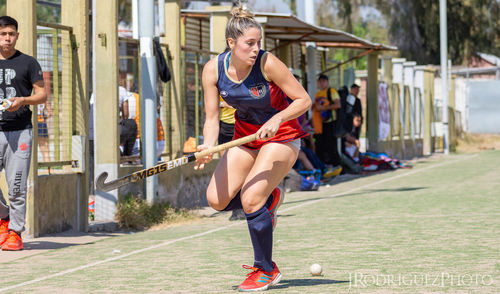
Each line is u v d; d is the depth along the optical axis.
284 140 6.40
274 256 8.34
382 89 28.64
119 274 7.46
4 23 9.18
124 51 15.66
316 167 18.52
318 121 21.77
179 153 15.13
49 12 34.03
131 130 13.44
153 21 13.66
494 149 38.97
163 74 14.03
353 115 22.62
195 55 16.27
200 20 19.75
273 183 6.34
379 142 27.98
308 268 7.45
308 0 25.52
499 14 48.69
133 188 13.12
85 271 7.74
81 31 11.57
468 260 7.62
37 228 10.75
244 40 6.13
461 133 43.69
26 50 10.55
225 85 6.41
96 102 12.31
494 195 14.98
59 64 11.65
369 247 8.78
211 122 6.60
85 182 11.68
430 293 6.00
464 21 48.22
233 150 6.59
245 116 6.58
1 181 10.70
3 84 9.27
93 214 12.66
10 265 8.36
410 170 23.95
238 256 8.48
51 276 7.48
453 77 39.50
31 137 9.45
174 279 7.04
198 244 9.68
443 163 27.25
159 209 13.03
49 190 11.03
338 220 11.82
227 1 17.84
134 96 13.73
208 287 6.56
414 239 9.34
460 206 13.16
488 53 49.31
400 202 14.29
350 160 23.72
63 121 11.48
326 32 21.48
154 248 9.43
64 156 11.50
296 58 25.08
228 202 6.59
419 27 48.22
